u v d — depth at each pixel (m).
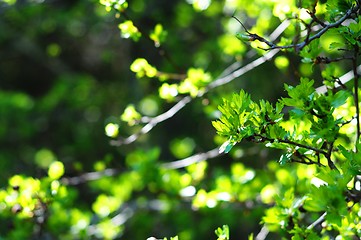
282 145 3.07
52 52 13.79
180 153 8.74
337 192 2.63
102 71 16.27
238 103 3.02
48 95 14.97
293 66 4.71
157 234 10.02
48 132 15.06
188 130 13.35
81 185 12.53
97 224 7.52
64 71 16.20
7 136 14.47
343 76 5.09
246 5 6.25
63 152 14.74
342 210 2.62
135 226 8.28
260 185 6.36
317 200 2.64
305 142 3.10
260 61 5.41
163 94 5.60
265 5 5.89
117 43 14.23
